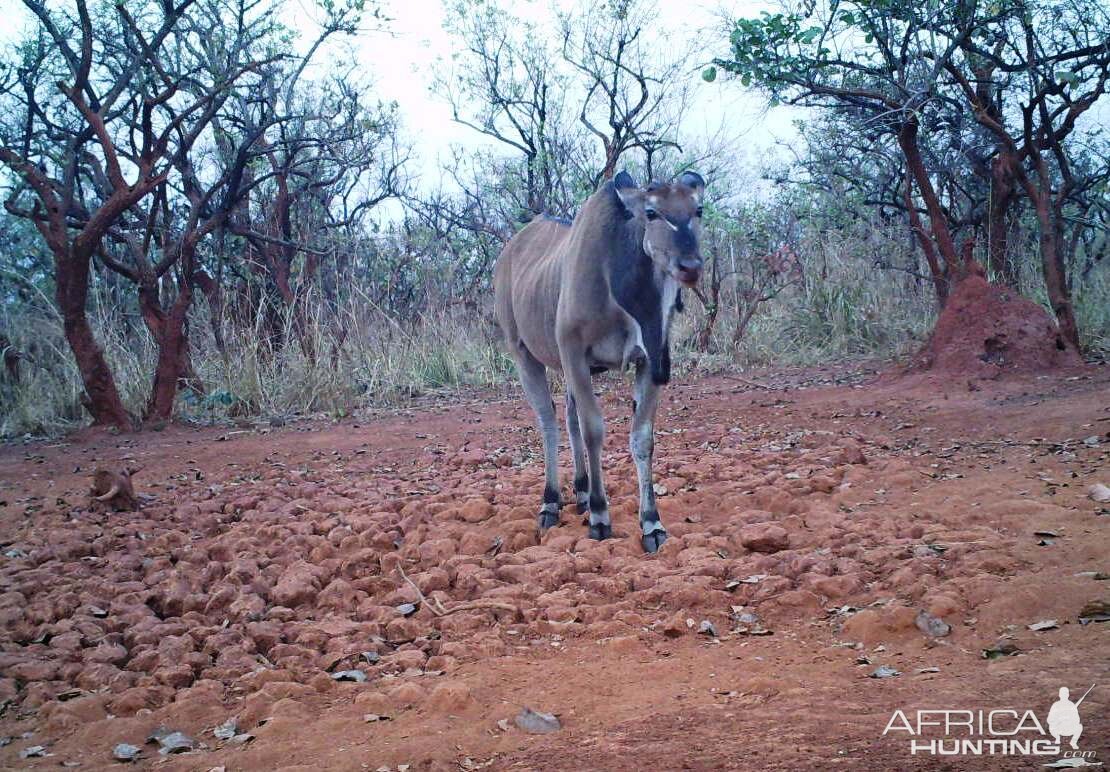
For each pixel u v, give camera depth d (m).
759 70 10.18
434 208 16.91
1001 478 6.48
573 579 5.29
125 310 13.80
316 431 10.73
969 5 9.84
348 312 13.27
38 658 4.55
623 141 14.92
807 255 14.88
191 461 9.37
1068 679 3.44
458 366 13.61
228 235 13.68
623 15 15.59
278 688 4.08
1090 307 12.01
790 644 4.30
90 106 10.97
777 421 9.39
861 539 5.46
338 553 6.07
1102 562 4.66
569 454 8.73
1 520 7.35
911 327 13.11
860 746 3.06
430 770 3.29
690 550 5.47
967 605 4.39
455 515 6.67
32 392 11.70
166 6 10.91
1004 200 11.74
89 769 3.51
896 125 11.30
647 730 3.43
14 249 13.98
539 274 6.55
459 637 4.65
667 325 5.77
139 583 5.56
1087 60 10.74
